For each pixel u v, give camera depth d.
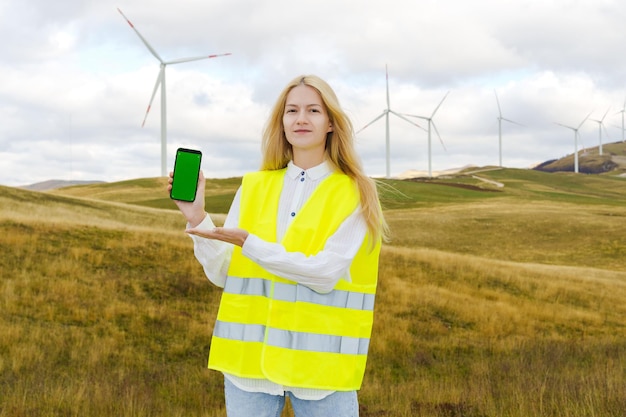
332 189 3.05
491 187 125.94
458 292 29.52
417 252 37.06
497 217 66.19
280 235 3.08
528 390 9.26
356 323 2.93
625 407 7.57
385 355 17.81
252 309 2.98
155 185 104.81
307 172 3.16
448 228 62.38
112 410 9.32
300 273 2.74
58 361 14.27
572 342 20.25
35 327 16.55
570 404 7.82
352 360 2.89
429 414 8.46
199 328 18.89
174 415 9.34
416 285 29.09
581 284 34.72
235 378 2.97
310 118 3.13
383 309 24.52
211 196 89.50
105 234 29.38
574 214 66.62
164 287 23.28
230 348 2.96
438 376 15.40
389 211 72.06
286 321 2.87
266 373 2.84
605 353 16.25
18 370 12.96
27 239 25.50
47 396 9.89
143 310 19.89
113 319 18.70
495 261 39.09
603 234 57.97
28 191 54.50
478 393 9.60
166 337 17.92
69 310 18.69
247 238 2.79
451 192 102.12
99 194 96.50
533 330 24.28
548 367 14.09
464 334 22.47
